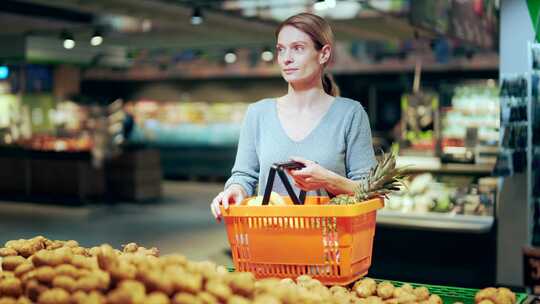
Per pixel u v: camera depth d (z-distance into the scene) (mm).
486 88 10234
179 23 11195
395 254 7266
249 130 2660
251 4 9383
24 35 12586
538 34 6145
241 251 2318
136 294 1704
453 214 7082
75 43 13492
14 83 16500
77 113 15875
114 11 9672
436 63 14695
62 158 13273
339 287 2143
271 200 2379
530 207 6379
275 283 1923
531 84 6207
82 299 1765
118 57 14766
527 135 6301
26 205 13156
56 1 8859
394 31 11430
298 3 9352
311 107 2553
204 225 10664
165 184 17266
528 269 5980
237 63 17078
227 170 17578
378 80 15656
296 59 2482
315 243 2197
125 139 18516
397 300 2137
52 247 2408
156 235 9758
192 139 17984
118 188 13578
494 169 6504
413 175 7688
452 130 10250
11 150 13852
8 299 1925
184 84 17984
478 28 8055
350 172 2547
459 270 6965
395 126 15609
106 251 1932
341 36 12508
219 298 1785
